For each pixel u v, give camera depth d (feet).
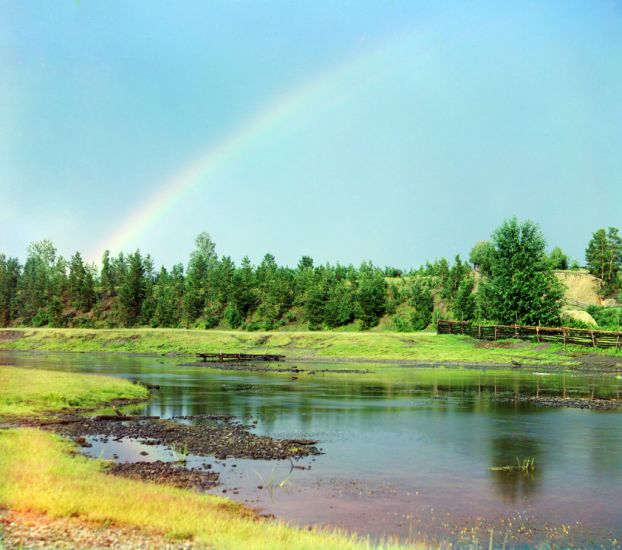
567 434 86.28
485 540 44.21
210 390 142.41
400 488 57.93
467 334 294.25
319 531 44.47
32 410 102.47
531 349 257.96
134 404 117.08
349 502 53.26
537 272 296.10
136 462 66.69
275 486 57.98
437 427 91.76
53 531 38.47
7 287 471.21
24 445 68.23
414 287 371.76
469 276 393.29
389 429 89.92
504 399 126.82
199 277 453.58
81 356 276.41
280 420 98.22
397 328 343.67
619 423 96.12
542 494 56.29
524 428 91.04
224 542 37.78
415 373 194.80
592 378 179.73
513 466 66.90
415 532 45.73
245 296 393.09
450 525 47.47
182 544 37.55
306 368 215.31
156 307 419.33
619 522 48.60
